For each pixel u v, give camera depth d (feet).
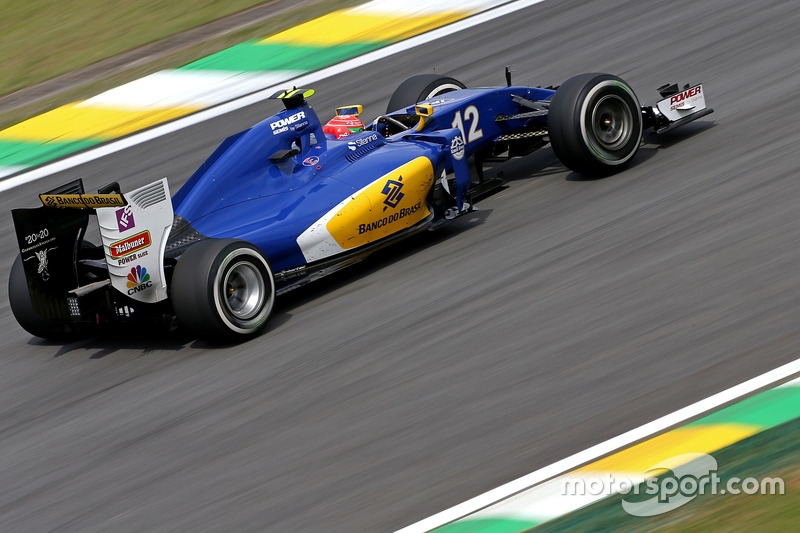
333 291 84.84
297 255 81.76
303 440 61.57
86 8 213.46
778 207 79.25
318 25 175.94
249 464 60.08
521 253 82.89
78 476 62.85
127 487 60.39
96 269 80.53
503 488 52.85
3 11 221.46
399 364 68.64
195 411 67.72
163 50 181.57
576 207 89.71
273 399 67.26
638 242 79.41
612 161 93.30
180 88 161.07
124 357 79.20
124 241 74.79
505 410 60.13
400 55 155.74
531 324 70.28
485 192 95.66
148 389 72.43
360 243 85.10
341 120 94.53
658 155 96.99
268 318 78.33
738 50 122.52
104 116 156.04
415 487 54.70
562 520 49.21
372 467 57.31
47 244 78.48
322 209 83.46
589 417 57.57
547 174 100.83
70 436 68.18
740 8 138.72
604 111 92.68
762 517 46.55
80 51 191.72
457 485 54.03
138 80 167.73
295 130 86.02
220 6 200.13
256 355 74.28
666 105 97.81
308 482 57.21
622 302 70.38
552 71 133.59
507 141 98.78
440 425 60.13
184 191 81.97
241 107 148.15
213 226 80.74
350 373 68.74
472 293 77.41
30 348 85.15
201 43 180.04
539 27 153.89
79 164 139.85
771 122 97.81
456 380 64.85
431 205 90.58
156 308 78.38
